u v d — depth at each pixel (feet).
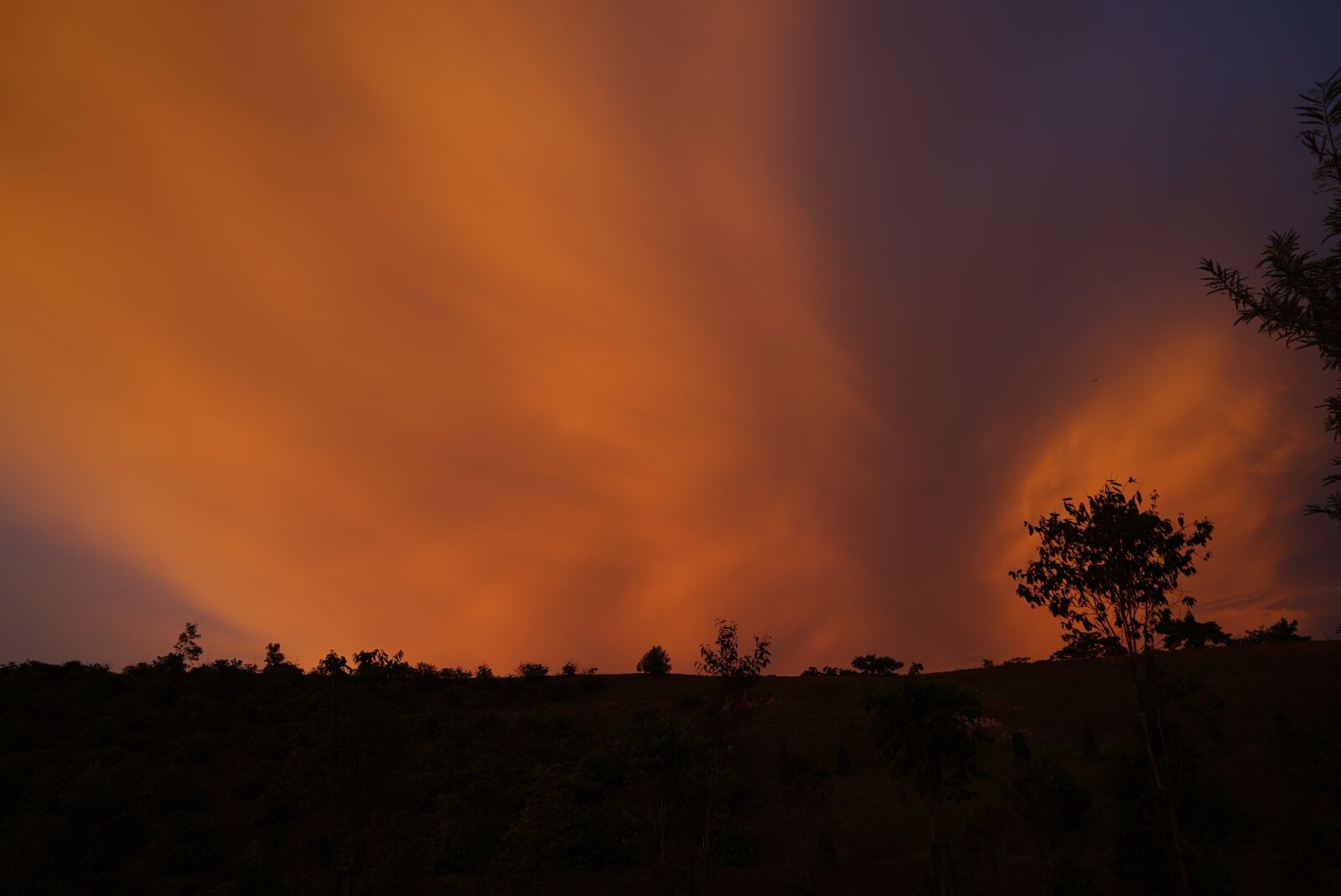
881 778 175.42
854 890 107.24
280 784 152.25
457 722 225.35
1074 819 89.45
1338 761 73.05
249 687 255.29
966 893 87.92
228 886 86.17
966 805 140.46
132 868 103.65
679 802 90.12
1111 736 180.65
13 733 187.42
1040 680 253.03
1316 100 30.76
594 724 239.50
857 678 307.17
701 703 94.07
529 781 158.92
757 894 109.40
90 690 232.32
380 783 77.41
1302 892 74.59
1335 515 30.76
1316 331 30.66
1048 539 60.70
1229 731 166.50
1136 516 56.49
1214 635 264.93
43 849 76.95
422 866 93.76
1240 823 76.18
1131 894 76.33
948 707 75.41
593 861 123.95
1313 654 229.04
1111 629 58.34
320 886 94.94
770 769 194.59
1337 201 30.63
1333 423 30.81
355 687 80.43
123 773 161.27
